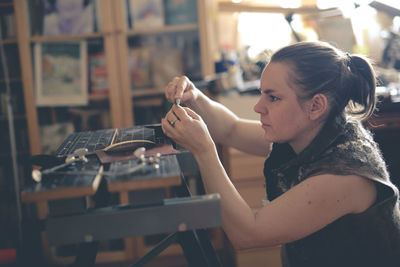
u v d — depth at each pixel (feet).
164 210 1.97
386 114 6.65
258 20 8.29
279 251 6.33
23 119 7.57
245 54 8.34
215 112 3.74
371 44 7.95
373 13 7.72
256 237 2.36
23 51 7.11
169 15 7.47
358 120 2.87
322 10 7.63
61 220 1.90
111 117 7.48
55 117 7.47
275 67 2.67
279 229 2.36
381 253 2.58
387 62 7.92
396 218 2.68
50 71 7.29
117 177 1.97
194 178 7.58
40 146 7.41
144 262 2.76
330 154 2.58
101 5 7.12
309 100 2.61
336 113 2.67
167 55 7.55
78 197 1.92
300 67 2.60
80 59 7.32
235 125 3.82
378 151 2.82
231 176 6.43
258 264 6.34
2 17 7.22
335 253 2.62
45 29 7.21
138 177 1.94
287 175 2.84
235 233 2.38
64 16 7.22
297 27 7.96
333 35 7.79
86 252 2.89
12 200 7.57
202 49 7.43
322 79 2.59
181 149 3.58
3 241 7.41
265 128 2.81
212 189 2.39
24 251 2.46
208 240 2.95
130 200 1.99
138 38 7.46
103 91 7.44
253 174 6.44
